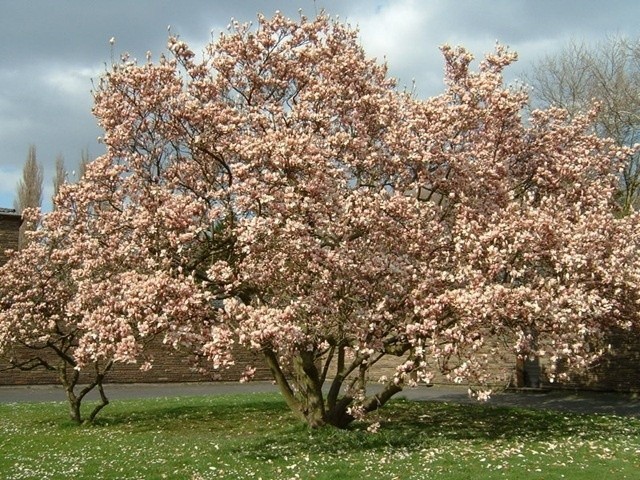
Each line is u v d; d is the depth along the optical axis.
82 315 14.70
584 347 14.93
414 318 12.78
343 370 14.61
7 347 16.47
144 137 15.30
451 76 16.17
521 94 15.40
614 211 20.36
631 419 17.12
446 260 13.40
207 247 13.95
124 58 14.84
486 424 16.22
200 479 10.21
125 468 11.09
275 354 15.19
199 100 15.14
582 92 35.09
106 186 15.48
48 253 16.80
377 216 12.50
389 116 14.41
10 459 11.98
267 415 18.09
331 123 14.52
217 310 12.19
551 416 17.72
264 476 10.36
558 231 12.77
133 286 11.73
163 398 23.59
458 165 13.82
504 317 12.29
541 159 16.23
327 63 15.20
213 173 15.19
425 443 13.08
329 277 12.29
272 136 12.25
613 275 13.44
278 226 11.77
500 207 14.12
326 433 13.88
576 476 10.09
